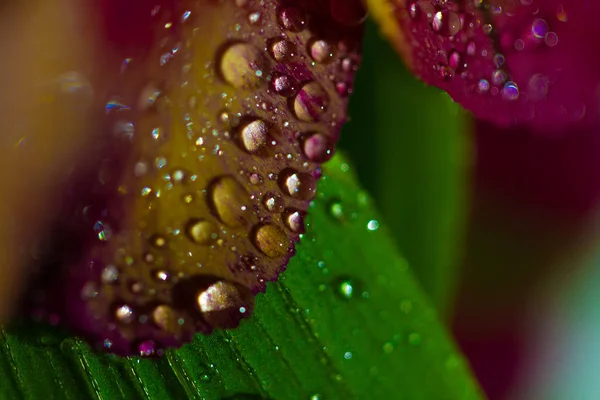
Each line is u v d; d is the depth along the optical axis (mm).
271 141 83
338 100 84
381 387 84
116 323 81
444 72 85
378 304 85
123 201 82
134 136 83
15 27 83
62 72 83
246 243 82
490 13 85
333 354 84
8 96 82
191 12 84
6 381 79
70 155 82
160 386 81
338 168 86
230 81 83
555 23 85
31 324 81
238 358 82
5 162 82
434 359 85
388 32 86
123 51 84
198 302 81
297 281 83
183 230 82
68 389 80
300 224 83
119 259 81
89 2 84
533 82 86
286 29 83
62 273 81
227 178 82
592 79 86
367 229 86
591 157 89
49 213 82
